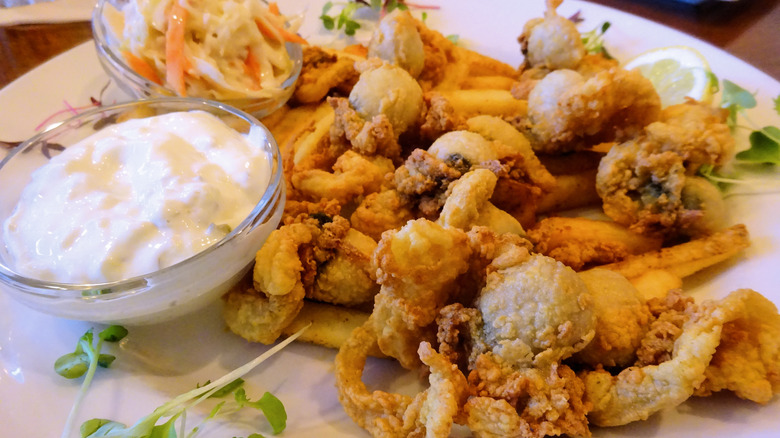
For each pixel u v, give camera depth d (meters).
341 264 0.15
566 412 0.12
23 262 0.13
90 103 0.21
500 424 0.12
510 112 0.20
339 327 0.15
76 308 0.13
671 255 0.16
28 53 0.24
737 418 0.13
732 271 0.16
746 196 0.18
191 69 0.19
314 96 0.22
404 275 0.13
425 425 0.12
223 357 0.15
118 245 0.13
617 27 0.24
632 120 0.18
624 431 0.13
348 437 0.13
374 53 0.21
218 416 0.13
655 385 0.12
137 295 0.13
